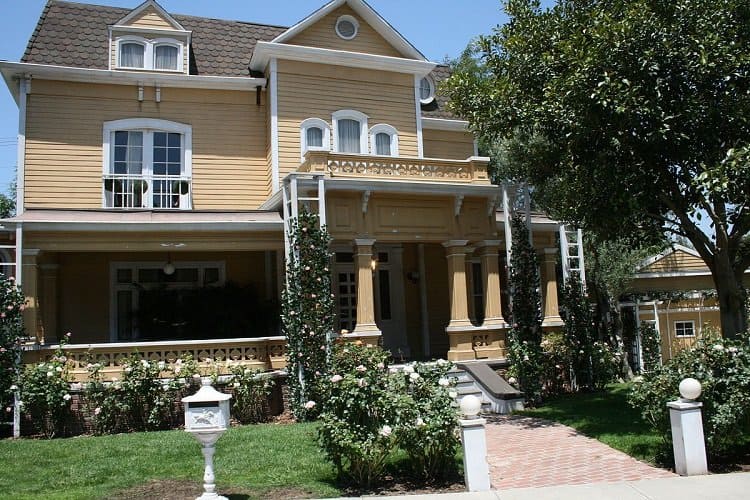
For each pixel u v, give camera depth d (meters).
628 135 10.77
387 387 8.49
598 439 10.79
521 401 14.19
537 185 15.30
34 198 16.58
